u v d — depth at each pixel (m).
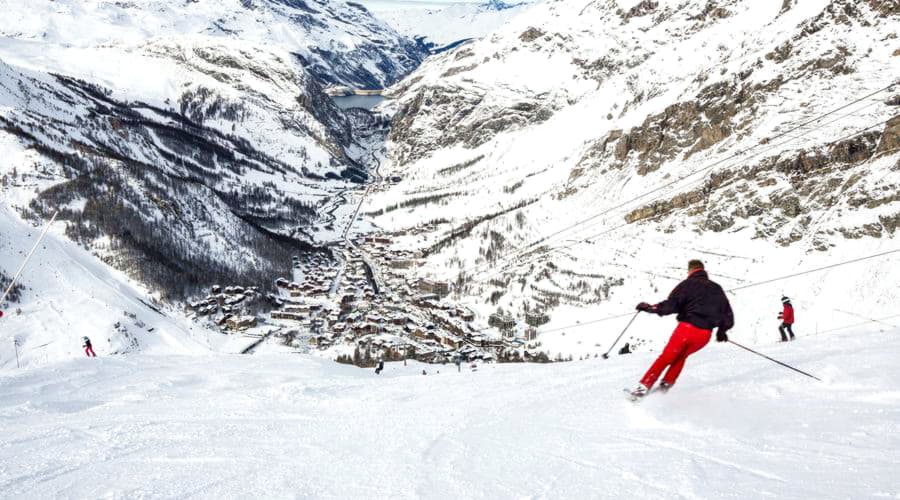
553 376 16.72
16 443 11.80
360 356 129.75
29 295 120.38
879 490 6.62
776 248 156.00
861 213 146.50
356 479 8.83
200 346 128.38
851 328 21.91
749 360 15.38
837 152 165.62
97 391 20.53
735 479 7.46
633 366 16.97
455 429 11.53
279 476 9.12
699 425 9.98
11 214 152.62
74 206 166.88
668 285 159.00
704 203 187.50
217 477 9.18
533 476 8.37
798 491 6.85
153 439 11.91
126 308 127.50
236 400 17.00
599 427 10.60
